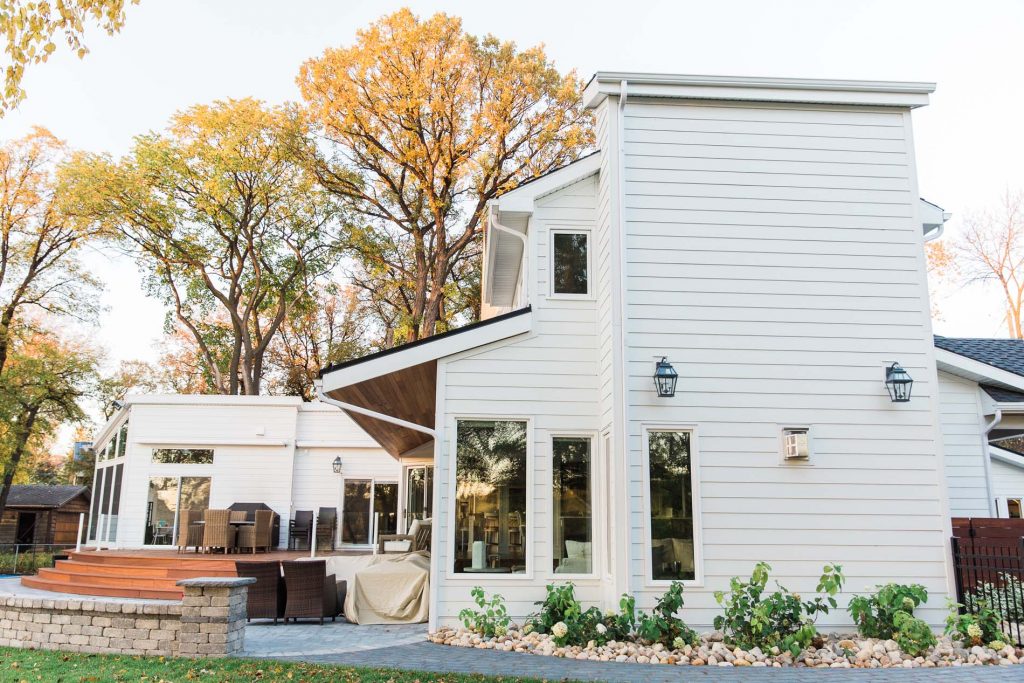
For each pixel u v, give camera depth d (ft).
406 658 27.25
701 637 29.55
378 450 72.28
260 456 70.49
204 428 70.08
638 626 30.07
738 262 33.42
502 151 89.97
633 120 34.30
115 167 97.09
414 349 34.99
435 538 33.40
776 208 33.88
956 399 41.75
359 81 88.17
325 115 89.30
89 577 49.44
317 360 126.62
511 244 47.57
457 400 34.78
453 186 95.30
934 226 37.14
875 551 31.53
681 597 28.96
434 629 32.55
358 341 126.31
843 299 33.42
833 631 30.71
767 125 34.47
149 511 68.33
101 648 28.22
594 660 27.35
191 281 106.63
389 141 92.89
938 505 32.09
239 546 57.57
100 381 116.06
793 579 31.09
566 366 35.47
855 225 33.96
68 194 97.09
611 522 32.07
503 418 34.88
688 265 33.27
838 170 34.32
